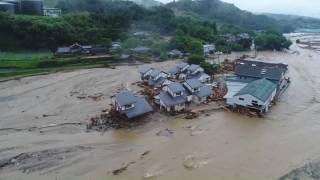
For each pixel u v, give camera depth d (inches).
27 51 3462.1
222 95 2210.9
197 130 1700.3
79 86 2458.2
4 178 1262.3
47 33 3550.7
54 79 2630.4
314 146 1540.4
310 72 3043.8
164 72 2554.1
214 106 2034.9
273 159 1413.6
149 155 1449.3
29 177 1273.4
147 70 2576.3
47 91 2326.5
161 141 1583.4
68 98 2181.3
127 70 2974.9
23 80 2578.7
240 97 1961.1
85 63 3152.1
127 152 1477.6
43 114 1902.1
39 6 4574.3
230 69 3006.9
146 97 2158.0
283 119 1863.9
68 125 1753.2
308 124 1798.7
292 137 1633.9
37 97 2197.3
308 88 2497.5
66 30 3651.6
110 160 1408.7
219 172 1309.1
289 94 2338.8
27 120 1814.7
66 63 3075.8
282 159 1414.9
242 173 1301.7
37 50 3518.7
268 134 1664.6
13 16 3649.1
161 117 1852.9
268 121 1830.7
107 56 3314.5
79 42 3688.5
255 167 1347.2
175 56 3553.2
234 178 1266.0
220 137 1624.0
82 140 1588.3
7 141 1560.0
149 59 3400.6
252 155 1446.9
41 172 1310.3
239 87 2267.5
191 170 1323.8
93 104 2064.5
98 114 1897.1
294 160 1406.3
